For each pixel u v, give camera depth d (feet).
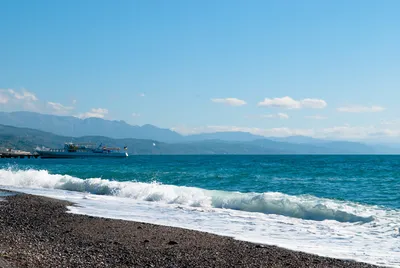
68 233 44.83
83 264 32.14
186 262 34.37
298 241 44.42
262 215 62.49
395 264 35.24
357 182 118.32
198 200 75.15
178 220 57.36
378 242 44.11
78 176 140.05
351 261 36.06
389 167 211.82
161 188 89.10
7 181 120.47
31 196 77.36
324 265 34.50
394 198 80.74
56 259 33.01
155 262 34.17
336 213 59.31
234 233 48.57
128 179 130.93
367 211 61.93
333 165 244.83
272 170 181.68
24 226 48.21
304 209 62.49
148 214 62.34
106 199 80.79
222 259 35.58
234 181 122.31
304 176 143.02
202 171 174.09
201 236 44.73
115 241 41.34
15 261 30.94
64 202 70.90
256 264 34.30
